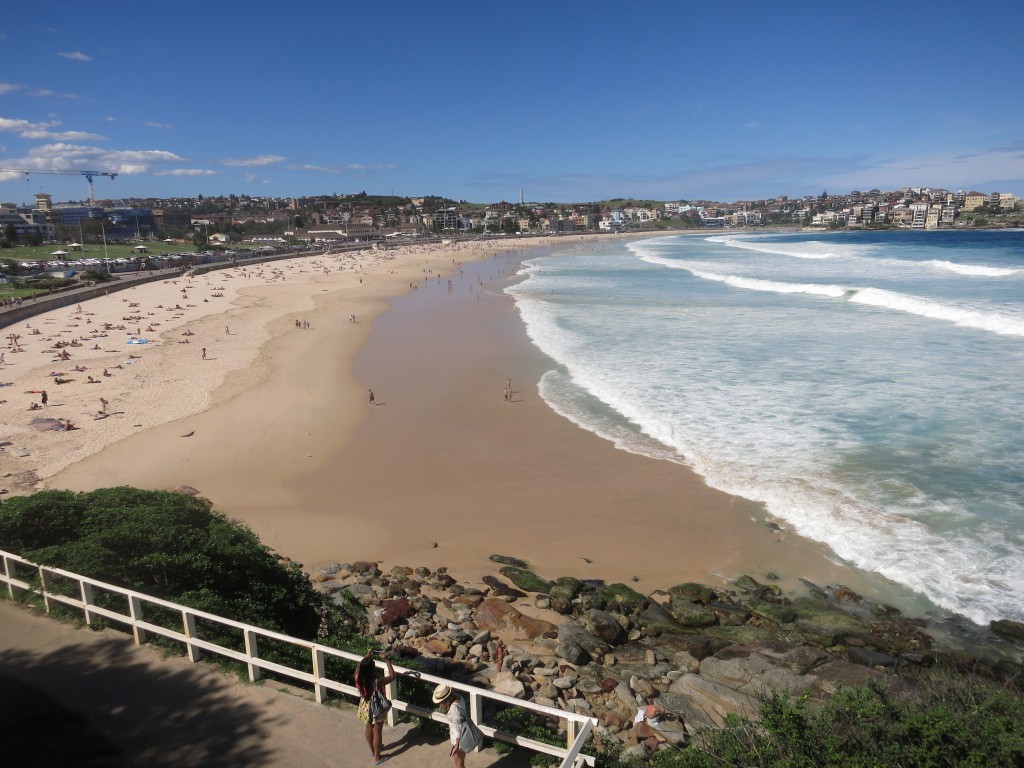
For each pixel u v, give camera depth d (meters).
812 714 7.59
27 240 139.62
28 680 7.88
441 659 11.27
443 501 18.81
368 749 6.89
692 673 11.16
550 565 15.31
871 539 15.54
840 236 198.62
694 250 141.12
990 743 6.38
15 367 35.59
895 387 27.00
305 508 18.52
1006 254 91.25
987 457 19.70
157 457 22.36
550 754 6.56
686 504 17.88
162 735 7.02
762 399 26.33
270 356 38.19
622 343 38.81
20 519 11.02
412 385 31.25
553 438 23.34
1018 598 13.12
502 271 97.25
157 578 10.29
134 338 42.84
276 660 8.70
